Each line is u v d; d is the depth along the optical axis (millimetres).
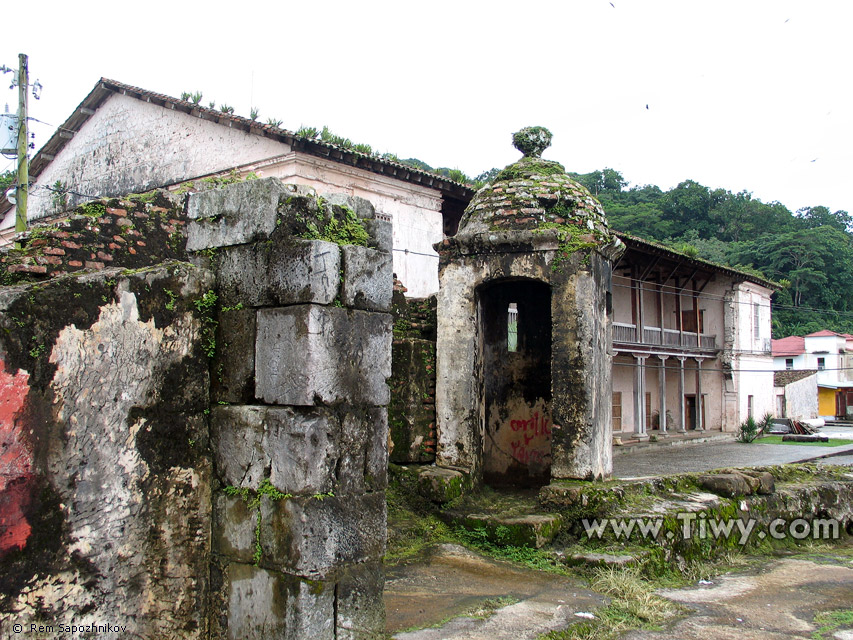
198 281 4121
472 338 8242
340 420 3873
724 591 6340
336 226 4082
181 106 15453
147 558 3787
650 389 27531
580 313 7641
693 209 53250
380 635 3965
